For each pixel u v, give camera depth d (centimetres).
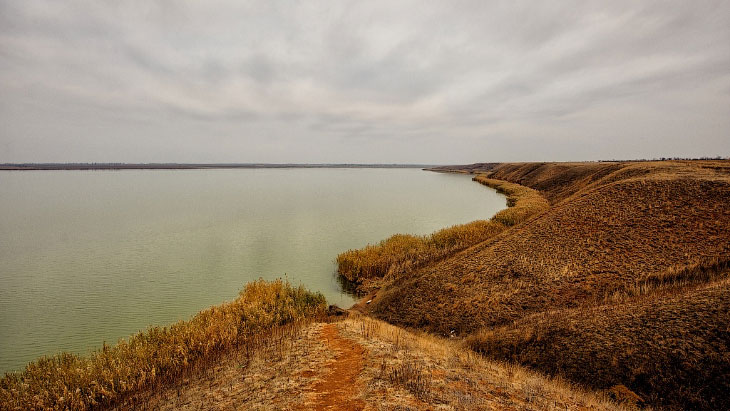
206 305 2291
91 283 2684
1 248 3788
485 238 3184
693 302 1316
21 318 2100
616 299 1636
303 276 2833
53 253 3578
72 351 1731
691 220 2323
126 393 1172
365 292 2488
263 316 1745
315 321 1808
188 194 9912
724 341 1091
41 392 1119
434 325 1836
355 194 9656
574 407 925
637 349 1180
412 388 929
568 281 1939
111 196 9312
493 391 970
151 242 4022
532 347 1387
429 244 3231
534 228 2841
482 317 1786
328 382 1003
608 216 2688
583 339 1318
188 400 1014
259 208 6812
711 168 3769
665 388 1041
